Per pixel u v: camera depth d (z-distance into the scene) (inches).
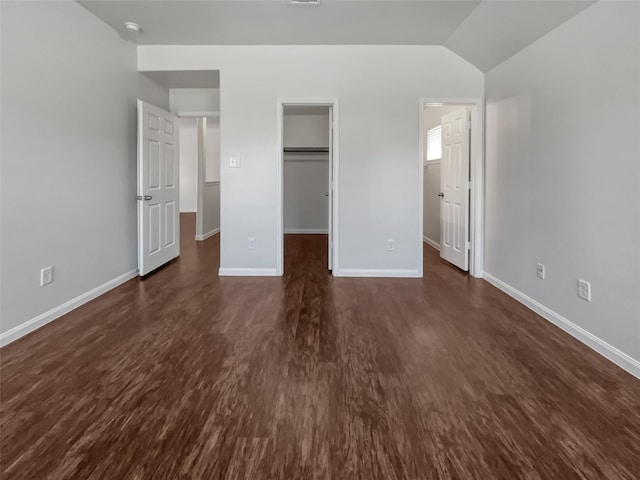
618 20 88.1
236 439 63.9
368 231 168.9
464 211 175.5
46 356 92.6
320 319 119.1
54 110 114.3
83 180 129.0
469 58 157.5
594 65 96.0
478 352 96.5
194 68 162.9
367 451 61.2
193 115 202.7
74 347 97.7
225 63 162.6
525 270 131.3
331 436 64.8
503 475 56.2
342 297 141.2
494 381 82.6
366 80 162.9
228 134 165.6
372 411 71.8
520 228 134.3
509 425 67.7
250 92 163.5
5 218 97.6
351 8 126.6
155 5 125.2
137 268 169.2
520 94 132.7
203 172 264.2
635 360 84.4
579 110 102.0
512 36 127.5
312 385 80.8
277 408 72.7
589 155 98.4
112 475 55.9
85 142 129.7
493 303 134.5
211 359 92.1
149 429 66.2
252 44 160.4
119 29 145.3
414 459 59.6
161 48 162.2
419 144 165.0
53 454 59.9
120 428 66.4
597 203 95.7
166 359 91.9
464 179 174.4
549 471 56.9
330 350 97.5
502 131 146.6
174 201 196.9
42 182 110.0
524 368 88.3
